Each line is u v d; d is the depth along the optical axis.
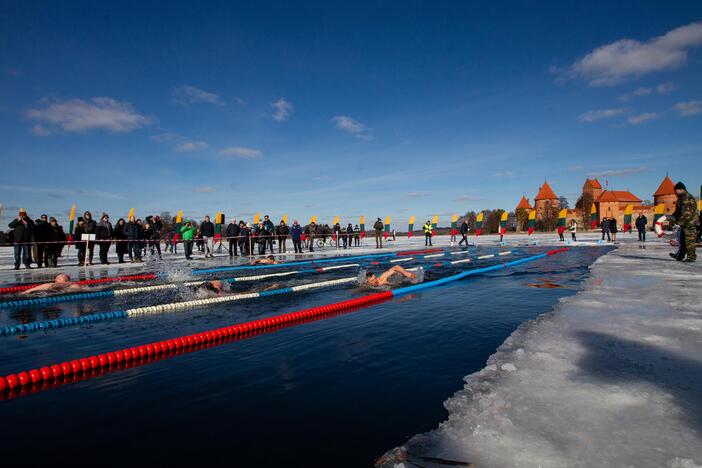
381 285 7.75
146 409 2.54
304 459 1.90
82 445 2.10
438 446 1.96
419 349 3.65
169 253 20.97
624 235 33.84
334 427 2.22
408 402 2.51
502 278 8.70
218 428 2.25
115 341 4.25
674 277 7.19
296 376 3.05
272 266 12.49
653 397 2.35
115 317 5.49
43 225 12.52
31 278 9.80
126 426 2.31
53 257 12.79
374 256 16.12
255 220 19.89
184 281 9.20
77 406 2.62
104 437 2.19
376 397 2.61
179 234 20.73
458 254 16.38
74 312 5.75
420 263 12.61
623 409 2.23
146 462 1.92
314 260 14.52
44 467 1.89
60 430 2.28
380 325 4.66
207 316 5.41
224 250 23.06
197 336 4.20
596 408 2.26
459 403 2.43
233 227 17.59
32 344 4.18
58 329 4.82
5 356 3.79
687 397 2.34
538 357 3.15
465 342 3.83
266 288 7.71
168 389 2.88
